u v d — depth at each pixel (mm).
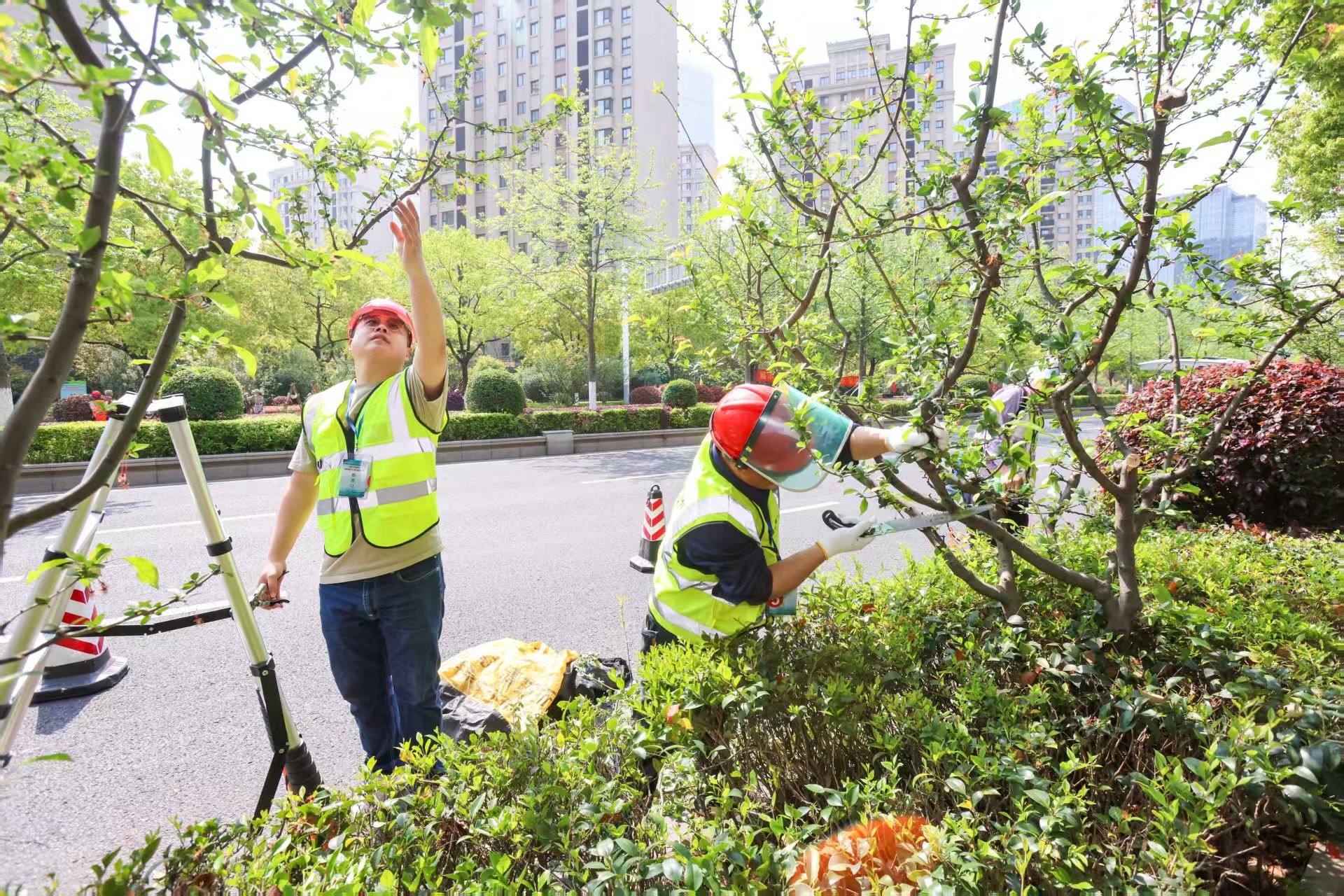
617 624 4918
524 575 6121
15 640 1502
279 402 23703
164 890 1326
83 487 1015
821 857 1386
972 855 1355
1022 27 2119
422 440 2518
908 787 1686
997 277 2004
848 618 2533
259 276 22078
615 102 57562
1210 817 1420
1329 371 5367
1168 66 2195
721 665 1997
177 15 1047
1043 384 2051
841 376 2596
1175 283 2520
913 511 2215
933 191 2152
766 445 2074
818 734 1851
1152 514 2412
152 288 1020
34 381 939
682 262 2809
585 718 1862
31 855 2594
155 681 4047
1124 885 1354
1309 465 5031
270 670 2191
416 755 1841
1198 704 1940
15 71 843
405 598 2490
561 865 1467
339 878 1288
